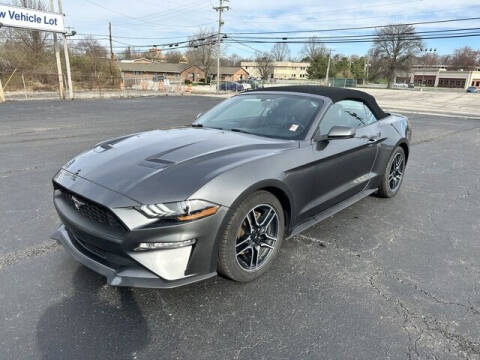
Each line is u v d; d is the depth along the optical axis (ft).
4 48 122.62
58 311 7.67
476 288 8.93
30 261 9.61
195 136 10.41
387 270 9.66
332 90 12.43
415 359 6.63
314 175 10.14
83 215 7.92
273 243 9.25
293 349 6.81
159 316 7.61
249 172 8.15
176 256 7.30
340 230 12.09
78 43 183.93
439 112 74.08
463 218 13.51
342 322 7.57
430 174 20.12
